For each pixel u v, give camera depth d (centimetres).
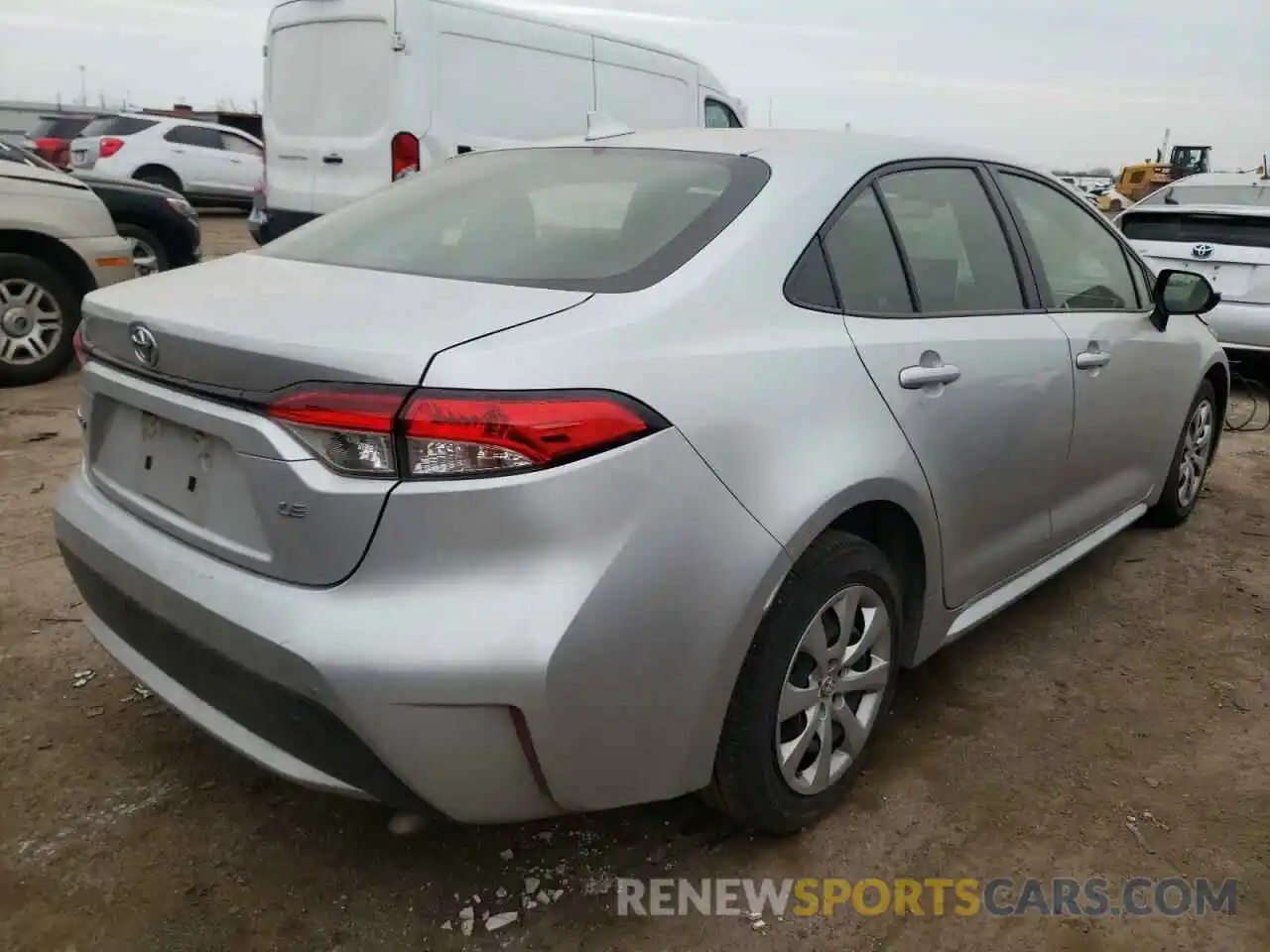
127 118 1631
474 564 178
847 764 249
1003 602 310
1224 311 729
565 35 811
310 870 229
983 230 301
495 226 248
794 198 242
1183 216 758
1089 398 328
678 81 928
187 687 211
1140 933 217
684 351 201
